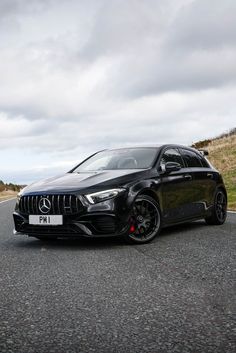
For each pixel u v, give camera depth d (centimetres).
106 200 623
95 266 509
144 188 664
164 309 345
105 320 322
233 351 262
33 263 536
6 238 769
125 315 332
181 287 408
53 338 288
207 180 841
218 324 307
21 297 387
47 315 336
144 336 289
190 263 512
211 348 267
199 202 809
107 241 691
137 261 531
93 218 616
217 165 2977
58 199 626
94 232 620
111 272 476
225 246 619
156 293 390
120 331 299
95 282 434
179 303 359
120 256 565
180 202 750
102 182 641
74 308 352
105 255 575
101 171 709
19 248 654
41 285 427
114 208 624
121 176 662
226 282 421
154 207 676
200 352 262
